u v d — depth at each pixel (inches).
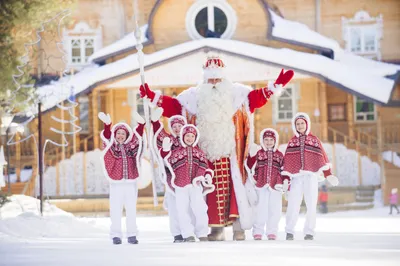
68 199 1647.4
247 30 1829.5
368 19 1998.0
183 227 563.8
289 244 490.9
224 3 1829.5
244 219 583.2
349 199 1604.3
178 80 1686.8
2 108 1216.2
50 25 1249.4
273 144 592.4
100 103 1935.3
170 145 571.2
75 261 385.7
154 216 1460.4
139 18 2032.5
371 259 377.7
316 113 1779.0
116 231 571.2
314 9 2005.4
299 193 582.9
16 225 731.4
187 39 1843.0
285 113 1873.8
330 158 1706.4
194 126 576.1
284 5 2011.6
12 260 405.4
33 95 1243.8
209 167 585.9
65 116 1860.2
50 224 772.0
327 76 1697.8
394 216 1312.7
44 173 1704.0
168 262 365.7
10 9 1206.9
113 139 572.4
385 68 1870.1
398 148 1784.0
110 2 2031.3
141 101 1904.5
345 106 1904.5
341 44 2001.7
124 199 573.3
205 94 592.1
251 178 588.7
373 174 1700.3
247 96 599.8
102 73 1713.8
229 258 381.4
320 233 721.0
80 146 1915.6
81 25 2021.4
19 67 1218.6
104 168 569.9
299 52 1747.0
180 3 1840.6
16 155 1717.5
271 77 1668.3
